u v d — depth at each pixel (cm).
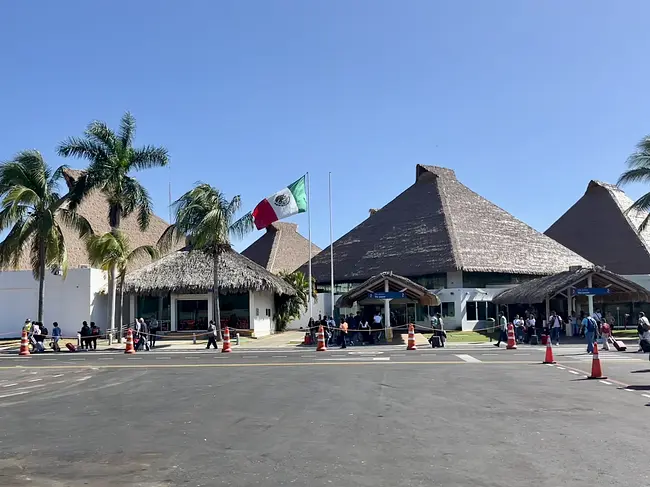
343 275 5978
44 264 3856
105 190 4081
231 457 937
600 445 981
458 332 4741
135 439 1079
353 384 1767
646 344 2300
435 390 1612
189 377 2034
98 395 1650
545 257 5834
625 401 1407
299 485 783
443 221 5784
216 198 4062
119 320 4538
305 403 1439
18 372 2312
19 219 3766
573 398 1454
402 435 1075
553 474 820
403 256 5697
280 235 7875
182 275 4588
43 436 1121
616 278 3981
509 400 1434
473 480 796
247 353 3225
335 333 3872
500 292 5072
